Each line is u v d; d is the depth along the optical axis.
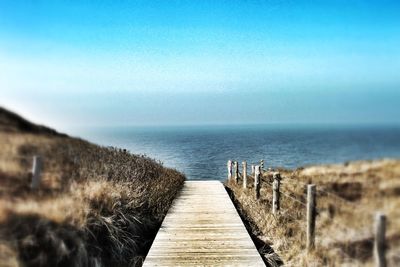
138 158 17.88
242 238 9.59
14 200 8.02
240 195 16.72
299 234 9.41
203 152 87.44
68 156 13.90
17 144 15.20
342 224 8.95
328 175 17.25
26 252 6.48
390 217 9.12
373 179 14.55
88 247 7.60
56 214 7.55
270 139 185.50
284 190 14.55
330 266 7.33
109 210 9.13
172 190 16.64
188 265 7.71
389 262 6.76
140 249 9.36
